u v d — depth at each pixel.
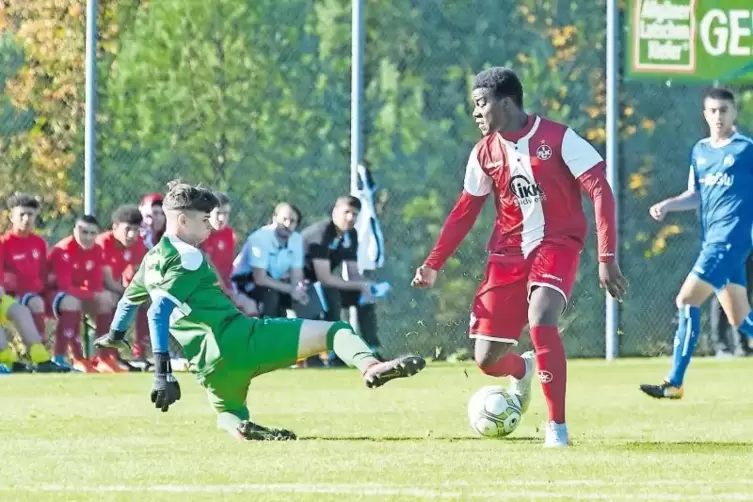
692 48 48.31
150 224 45.59
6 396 34.59
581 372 42.03
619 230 48.38
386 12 47.38
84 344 45.62
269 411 30.28
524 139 23.20
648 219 48.62
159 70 47.44
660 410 30.17
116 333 23.98
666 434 25.03
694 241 48.94
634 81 48.12
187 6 47.38
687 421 27.66
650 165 48.62
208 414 29.55
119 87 47.38
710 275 32.31
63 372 43.56
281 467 19.73
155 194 45.81
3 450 22.38
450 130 47.56
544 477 18.56
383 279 46.97
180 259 22.95
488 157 23.72
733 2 48.31
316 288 45.19
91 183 47.16
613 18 47.94
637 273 48.53
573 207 23.28
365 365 22.45
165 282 22.91
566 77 48.19
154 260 23.02
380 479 18.41
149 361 44.88
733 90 48.78
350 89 47.44
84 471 19.50
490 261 23.97
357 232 46.09
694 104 48.88
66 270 44.34
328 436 24.84
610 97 48.09
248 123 47.44
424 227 47.38
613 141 48.12
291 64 47.47
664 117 48.72
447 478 18.48
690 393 34.78
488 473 18.97
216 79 47.41
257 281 44.62
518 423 24.42
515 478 18.45
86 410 30.61
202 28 47.44
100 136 47.38
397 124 47.31
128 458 21.08
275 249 44.88
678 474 18.86
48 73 47.38
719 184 32.84
